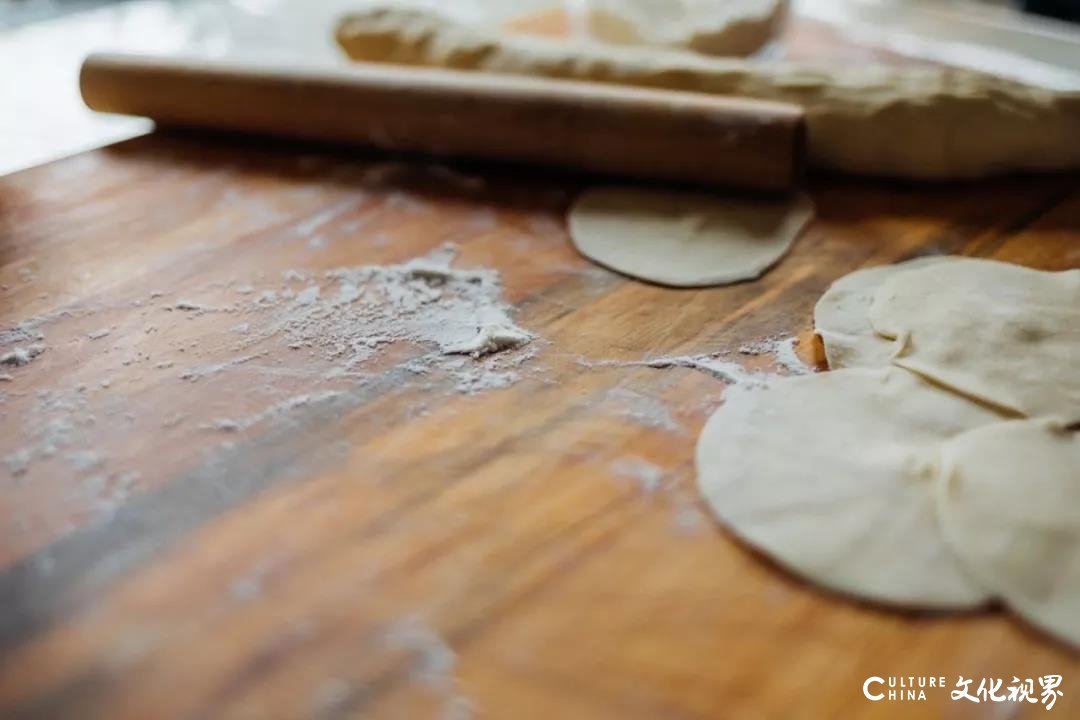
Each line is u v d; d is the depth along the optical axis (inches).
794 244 19.4
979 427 15.8
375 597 14.6
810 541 14.8
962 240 19.4
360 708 13.6
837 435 15.9
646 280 18.6
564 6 26.8
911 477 15.3
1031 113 20.1
